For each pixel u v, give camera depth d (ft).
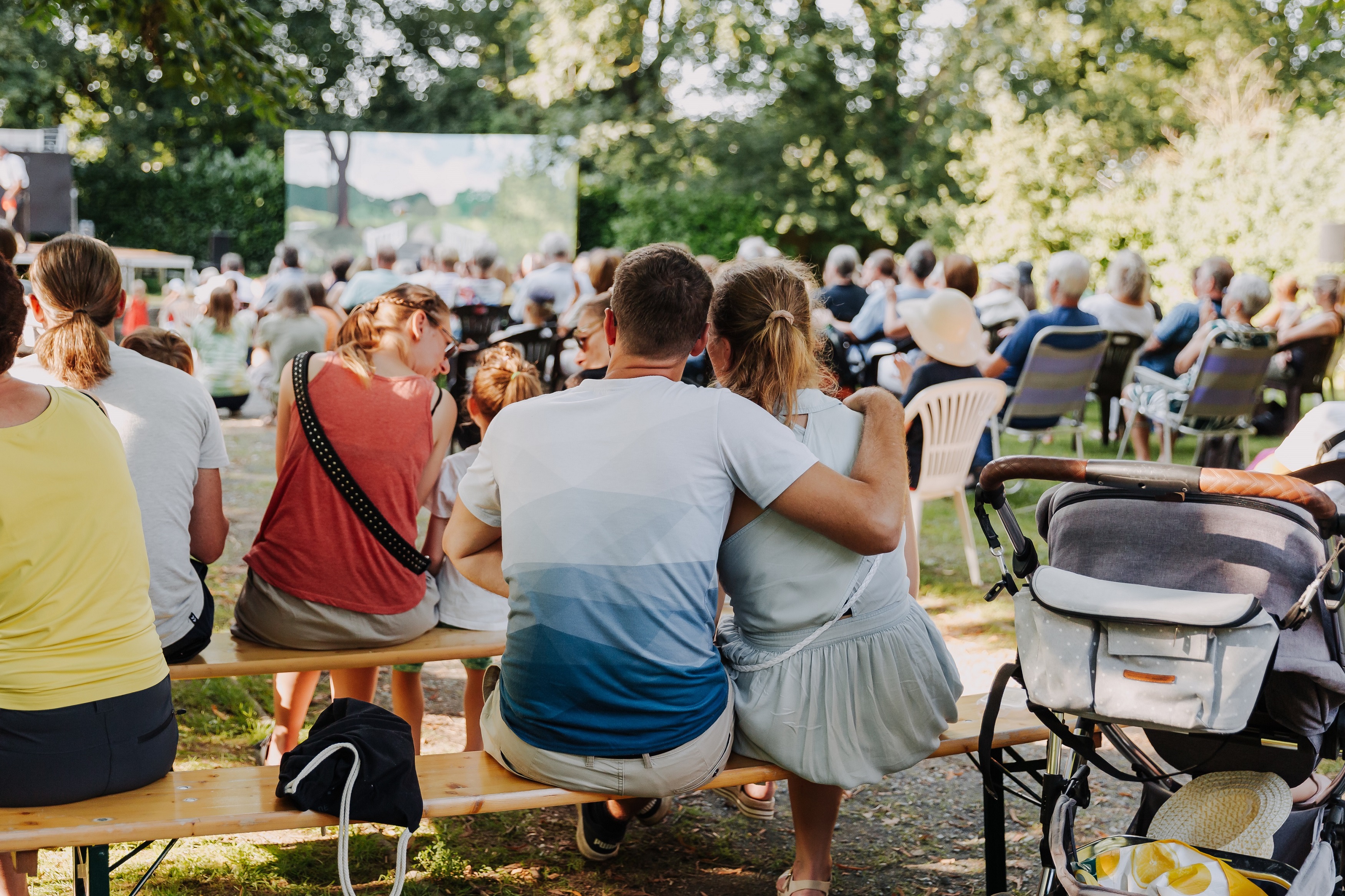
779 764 7.03
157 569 7.97
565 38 67.00
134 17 16.76
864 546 6.52
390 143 43.09
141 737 6.47
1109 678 6.05
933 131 67.56
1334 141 37.04
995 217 46.68
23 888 6.56
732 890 8.55
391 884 8.48
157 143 83.20
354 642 8.84
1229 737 6.70
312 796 6.31
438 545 9.51
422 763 7.13
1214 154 39.14
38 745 6.10
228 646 8.91
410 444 8.73
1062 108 63.82
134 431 7.87
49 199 49.75
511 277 43.32
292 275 31.04
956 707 7.30
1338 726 6.73
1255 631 5.82
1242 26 63.57
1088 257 41.37
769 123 69.46
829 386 7.44
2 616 6.03
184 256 79.87
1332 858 6.41
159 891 8.16
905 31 70.08
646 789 6.63
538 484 6.43
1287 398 25.49
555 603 6.40
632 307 6.53
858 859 9.11
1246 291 21.43
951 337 15.99
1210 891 6.21
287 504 8.70
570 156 52.13
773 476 6.45
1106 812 9.93
